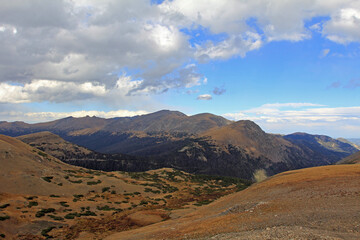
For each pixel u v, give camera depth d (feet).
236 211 121.80
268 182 173.88
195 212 172.76
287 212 94.94
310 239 59.31
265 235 68.18
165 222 156.25
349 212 80.33
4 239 131.34
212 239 78.59
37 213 169.27
